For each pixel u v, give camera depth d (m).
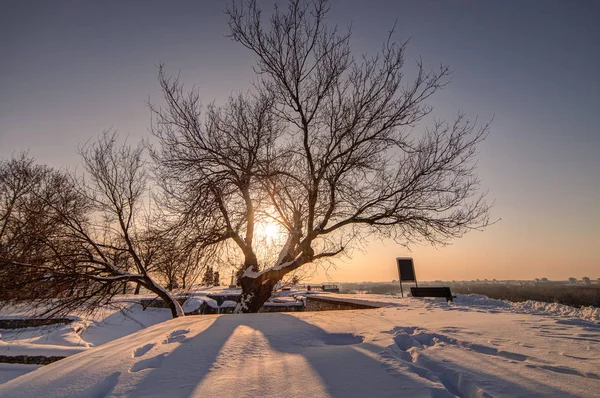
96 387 2.81
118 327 15.26
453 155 9.12
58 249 8.67
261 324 5.58
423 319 6.07
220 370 3.04
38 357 10.16
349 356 3.32
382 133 9.32
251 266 9.85
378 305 10.65
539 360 3.02
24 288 8.37
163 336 4.71
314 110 8.80
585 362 2.94
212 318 6.54
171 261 8.95
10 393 2.73
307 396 2.33
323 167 8.68
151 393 2.50
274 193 9.30
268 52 8.89
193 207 8.57
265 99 9.85
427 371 2.80
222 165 9.50
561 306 7.91
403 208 9.38
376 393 2.33
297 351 3.73
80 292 8.84
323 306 17.12
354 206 9.70
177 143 9.41
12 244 8.66
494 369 2.77
